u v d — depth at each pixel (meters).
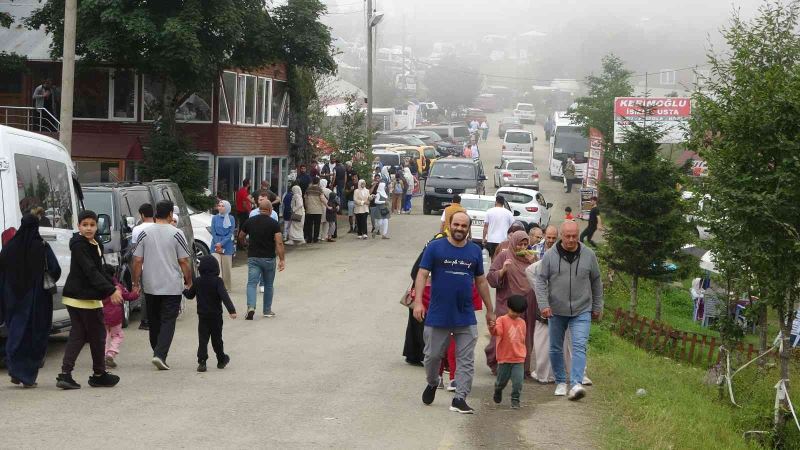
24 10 36.34
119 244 16.75
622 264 21.58
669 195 20.84
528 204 33.34
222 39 30.52
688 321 23.78
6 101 34.72
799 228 11.12
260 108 39.12
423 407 10.90
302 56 34.03
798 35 14.12
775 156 11.48
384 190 34.78
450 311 10.53
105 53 29.61
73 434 9.07
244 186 30.30
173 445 8.78
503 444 9.41
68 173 15.06
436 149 70.69
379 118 83.31
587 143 63.00
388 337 16.09
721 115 12.52
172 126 31.91
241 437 9.16
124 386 11.53
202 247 24.52
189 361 13.48
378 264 27.56
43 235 13.50
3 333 12.54
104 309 12.65
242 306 19.30
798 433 11.52
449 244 10.56
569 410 11.13
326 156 44.34
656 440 9.57
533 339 13.04
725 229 11.64
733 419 11.93
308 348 14.80
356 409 10.61
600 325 18.78
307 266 26.67
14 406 10.27
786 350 11.53
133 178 33.12
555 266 11.81
